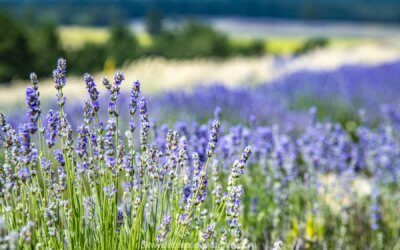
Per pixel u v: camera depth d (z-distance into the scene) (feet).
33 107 10.65
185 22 222.48
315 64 91.04
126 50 171.01
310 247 18.29
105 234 11.61
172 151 12.66
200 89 47.42
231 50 215.92
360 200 22.89
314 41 224.12
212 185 17.13
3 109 48.57
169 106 39.24
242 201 18.30
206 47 207.51
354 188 22.43
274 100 45.78
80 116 38.65
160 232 11.83
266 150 21.08
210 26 222.07
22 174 10.86
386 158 24.39
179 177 13.87
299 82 56.03
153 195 12.63
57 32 167.94
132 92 12.17
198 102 39.45
